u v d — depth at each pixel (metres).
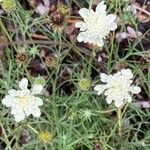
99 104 0.21
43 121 0.19
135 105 0.21
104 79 0.18
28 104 0.17
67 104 0.21
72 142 0.19
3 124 0.20
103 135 0.21
